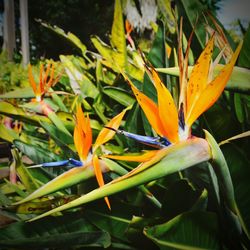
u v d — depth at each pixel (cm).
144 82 72
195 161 45
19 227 62
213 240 55
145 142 49
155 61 76
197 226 54
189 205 60
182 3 72
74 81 135
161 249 53
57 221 63
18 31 1230
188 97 47
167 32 117
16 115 97
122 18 112
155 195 69
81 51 158
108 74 146
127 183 44
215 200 56
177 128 46
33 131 132
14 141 76
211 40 47
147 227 53
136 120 77
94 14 1288
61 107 112
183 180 59
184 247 54
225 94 73
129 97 99
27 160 130
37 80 163
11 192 88
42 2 1348
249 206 54
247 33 62
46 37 1131
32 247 55
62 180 52
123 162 68
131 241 59
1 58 394
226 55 66
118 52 117
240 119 68
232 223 53
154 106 48
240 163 54
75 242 56
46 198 67
